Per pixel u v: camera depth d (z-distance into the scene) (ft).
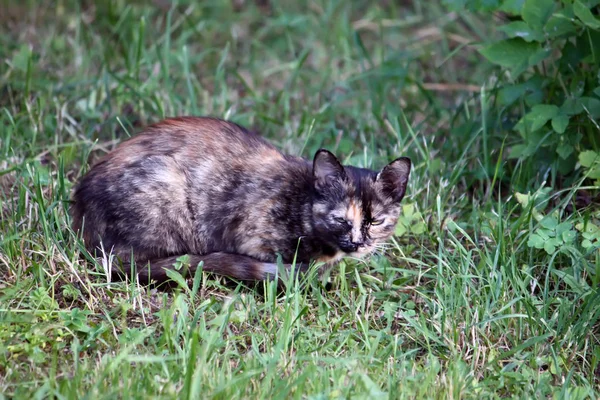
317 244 33.12
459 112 42.98
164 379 26.35
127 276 31.94
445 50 52.80
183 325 28.96
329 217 32.42
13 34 53.21
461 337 30.35
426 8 58.95
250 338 29.76
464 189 39.75
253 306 31.04
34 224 34.27
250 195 32.81
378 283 33.63
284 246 33.06
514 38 36.27
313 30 56.03
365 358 27.91
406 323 31.42
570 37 38.78
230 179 33.01
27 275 31.78
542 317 30.83
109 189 32.14
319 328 30.45
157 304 31.40
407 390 26.37
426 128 44.93
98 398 24.91
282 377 27.25
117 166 32.48
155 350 27.91
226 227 32.99
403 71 47.39
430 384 26.91
